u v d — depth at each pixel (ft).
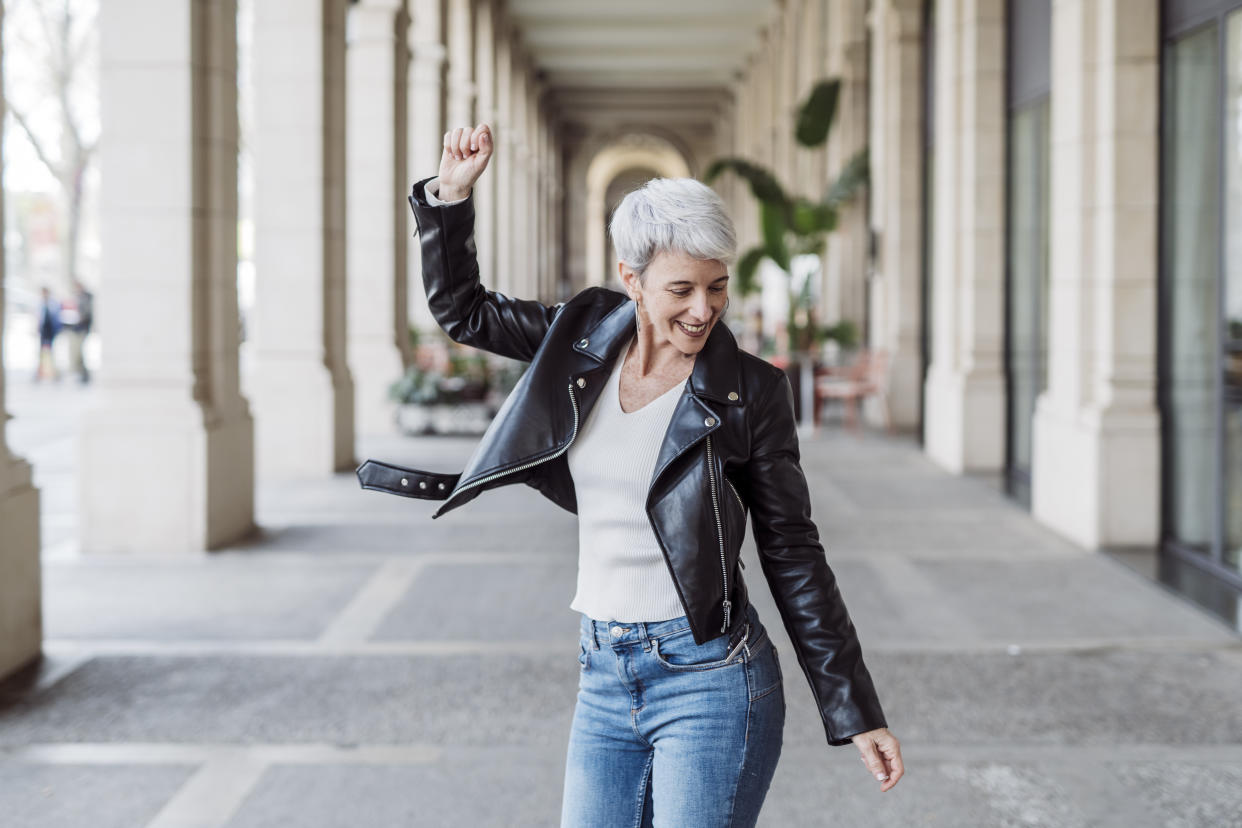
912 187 51.06
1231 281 23.09
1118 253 26.14
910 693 16.87
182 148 25.91
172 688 17.01
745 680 6.88
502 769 14.08
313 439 37.91
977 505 32.53
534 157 125.18
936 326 42.16
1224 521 23.63
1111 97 25.89
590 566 7.14
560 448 7.04
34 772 13.99
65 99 83.56
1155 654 18.71
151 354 26.20
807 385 52.29
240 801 13.17
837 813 12.94
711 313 6.72
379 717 15.81
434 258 7.63
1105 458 26.23
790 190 88.43
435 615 21.03
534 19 105.29
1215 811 12.96
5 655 17.56
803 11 81.56
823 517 30.76
